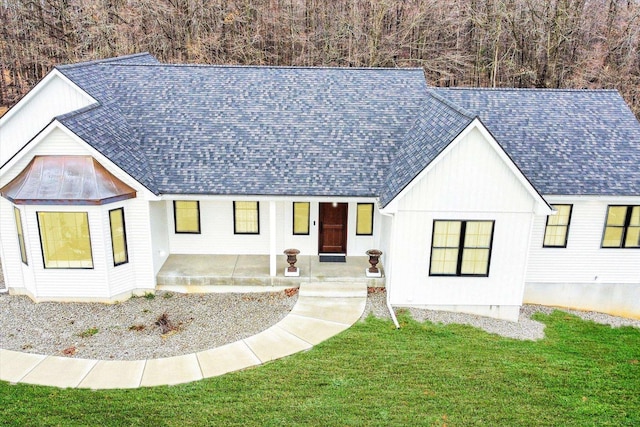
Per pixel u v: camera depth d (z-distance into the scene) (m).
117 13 36.69
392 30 38.78
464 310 15.73
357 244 18.23
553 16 36.03
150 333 14.14
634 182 16.52
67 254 15.24
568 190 16.19
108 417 10.71
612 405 11.81
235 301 16.05
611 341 15.34
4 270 15.95
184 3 37.94
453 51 38.50
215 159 16.36
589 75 36.44
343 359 12.98
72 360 12.74
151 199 15.33
